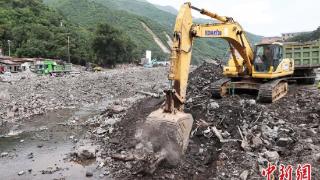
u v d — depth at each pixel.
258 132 12.99
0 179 10.96
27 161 12.64
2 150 13.96
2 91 28.89
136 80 44.03
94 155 12.80
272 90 16.56
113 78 44.22
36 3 114.56
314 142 12.03
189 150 12.04
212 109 15.65
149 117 10.68
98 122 18.30
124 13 176.62
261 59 18.14
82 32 112.94
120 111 19.89
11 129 17.48
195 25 12.62
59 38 91.19
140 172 10.82
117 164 11.88
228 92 18.78
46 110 22.58
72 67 77.69
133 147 13.13
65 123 18.66
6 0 105.81
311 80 23.38
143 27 169.75
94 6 171.38
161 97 23.89
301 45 22.41
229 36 15.40
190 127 11.16
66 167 11.95
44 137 15.87
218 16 14.30
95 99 27.69
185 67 11.59
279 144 11.95
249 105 15.90
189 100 17.95
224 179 9.97
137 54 110.00
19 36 88.56
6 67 62.81
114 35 91.56
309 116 14.90
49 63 66.00
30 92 29.30
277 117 14.81
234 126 13.80
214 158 11.59
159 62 114.12
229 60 19.33
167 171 10.62
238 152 11.50
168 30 187.50
